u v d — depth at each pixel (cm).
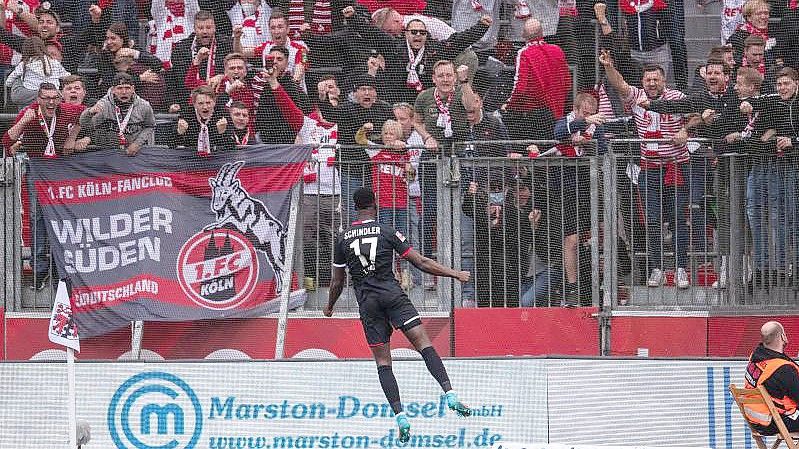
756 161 3684
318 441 3394
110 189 3625
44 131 3691
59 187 3628
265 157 3628
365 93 3894
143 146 3619
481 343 3681
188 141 3675
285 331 3591
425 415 3384
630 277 3694
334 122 3931
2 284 3641
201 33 4016
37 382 3391
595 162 3669
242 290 3622
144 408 3400
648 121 3941
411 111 3888
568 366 3394
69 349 3067
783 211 3691
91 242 3619
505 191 3681
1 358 3631
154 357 3647
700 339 3666
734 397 3228
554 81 3931
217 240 3622
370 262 3070
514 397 3381
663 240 3684
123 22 4041
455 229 3672
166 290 3603
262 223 3625
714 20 4528
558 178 3681
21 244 3641
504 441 3372
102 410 3394
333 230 3681
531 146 3775
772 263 3694
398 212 3669
